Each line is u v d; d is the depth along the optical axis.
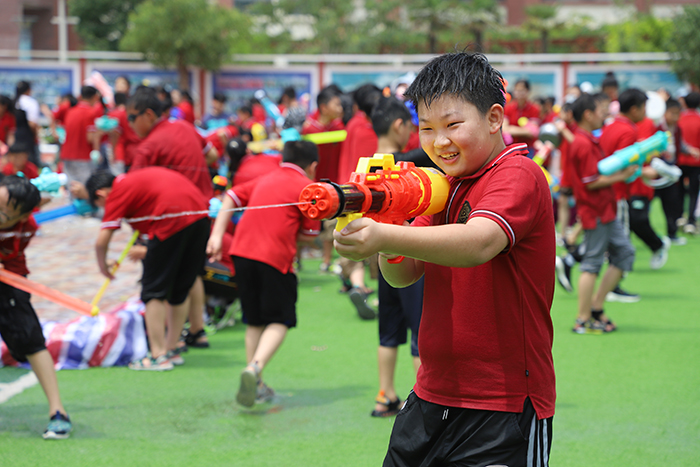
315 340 5.92
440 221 2.21
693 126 10.57
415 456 2.26
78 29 30.69
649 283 8.05
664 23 27.94
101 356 5.20
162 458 3.68
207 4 19.06
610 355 5.47
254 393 4.20
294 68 18.19
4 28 30.11
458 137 1.98
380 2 30.80
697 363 5.27
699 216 12.50
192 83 18.89
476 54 2.04
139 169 5.11
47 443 3.84
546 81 17.22
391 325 4.26
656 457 3.69
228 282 6.02
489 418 2.12
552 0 38.47
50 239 10.27
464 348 2.12
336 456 3.71
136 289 7.42
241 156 7.06
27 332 3.88
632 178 6.11
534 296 2.13
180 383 4.88
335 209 1.66
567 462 3.62
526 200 1.97
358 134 6.23
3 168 7.62
